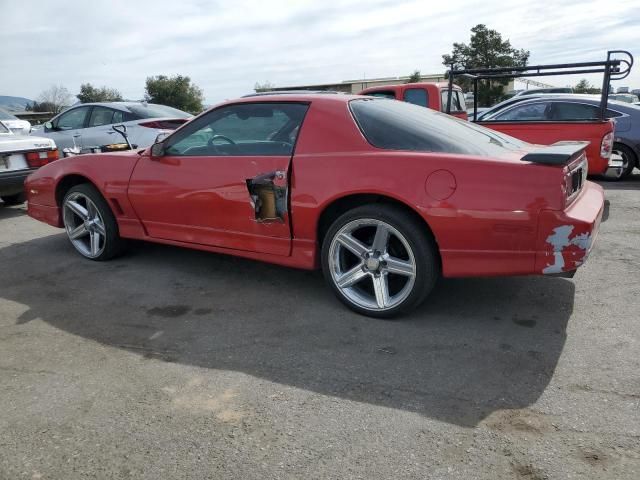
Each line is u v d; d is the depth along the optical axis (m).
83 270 4.42
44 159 6.80
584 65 6.65
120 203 4.29
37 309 3.61
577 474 1.92
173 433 2.24
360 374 2.67
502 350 2.87
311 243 3.44
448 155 3.00
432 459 2.03
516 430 2.19
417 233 3.04
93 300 3.75
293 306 3.55
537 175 2.76
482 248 2.91
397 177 3.04
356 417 2.31
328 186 3.25
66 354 2.96
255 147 3.62
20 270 4.46
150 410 2.41
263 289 3.88
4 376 2.73
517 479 1.91
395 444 2.12
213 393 2.54
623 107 8.41
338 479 1.94
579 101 8.50
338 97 3.51
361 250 3.27
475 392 2.48
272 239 3.58
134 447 2.16
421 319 3.29
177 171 3.92
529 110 8.84
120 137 8.80
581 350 2.84
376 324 3.24
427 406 2.38
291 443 2.15
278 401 2.45
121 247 4.58
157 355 2.93
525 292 3.66
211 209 3.79
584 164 3.34
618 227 5.32
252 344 3.03
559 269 2.78
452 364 2.74
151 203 4.09
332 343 3.01
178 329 3.25
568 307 3.40
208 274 4.23
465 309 3.42
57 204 4.80
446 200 2.92
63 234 5.68
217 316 3.43
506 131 7.46
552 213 2.74
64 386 2.62
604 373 2.60
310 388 2.56
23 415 2.39
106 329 3.28
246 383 2.62
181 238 4.05
